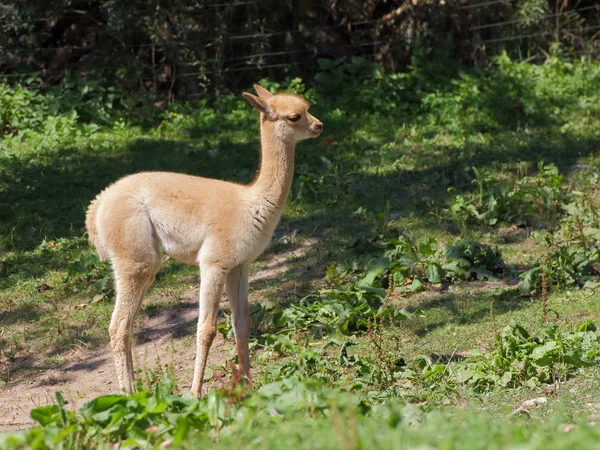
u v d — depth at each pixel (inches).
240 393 284.8
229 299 393.7
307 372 380.8
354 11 967.6
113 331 383.9
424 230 591.8
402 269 517.7
